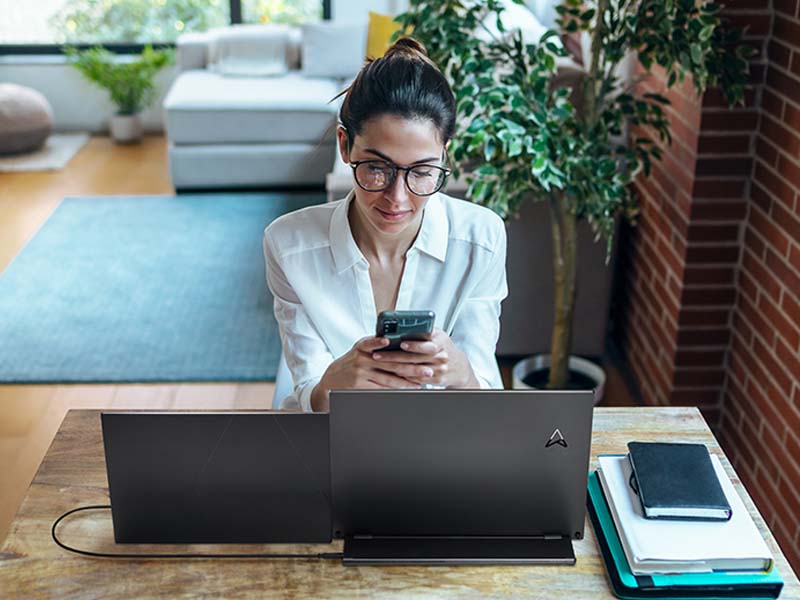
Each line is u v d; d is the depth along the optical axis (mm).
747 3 2553
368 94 1505
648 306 3240
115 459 1425
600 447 1696
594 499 1555
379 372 1584
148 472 1434
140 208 4973
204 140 5102
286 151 5129
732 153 2717
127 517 1465
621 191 2885
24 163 5578
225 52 5578
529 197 3238
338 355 1872
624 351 3578
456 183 3180
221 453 1425
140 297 4016
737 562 1400
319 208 1804
